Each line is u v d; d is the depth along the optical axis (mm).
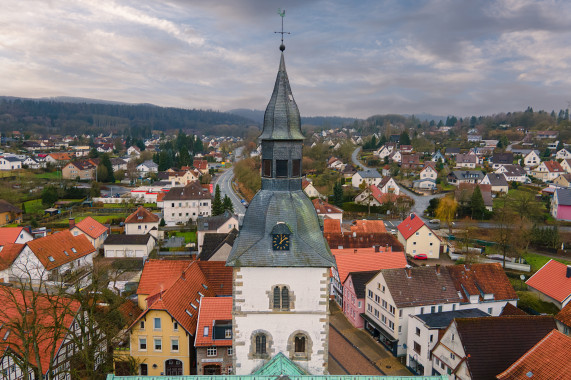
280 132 28984
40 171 198500
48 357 43312
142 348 47250
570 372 33438
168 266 59219
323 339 29750
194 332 47625
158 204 148000
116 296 56219
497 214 122938
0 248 84875
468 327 43250
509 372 36812
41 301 48062
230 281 59062
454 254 95625
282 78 29453
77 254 81750
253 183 161500
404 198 146000
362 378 27203
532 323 44094
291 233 28344
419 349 50469
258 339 29781
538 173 180375
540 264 88625
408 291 56594
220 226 98312
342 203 141875
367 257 71188
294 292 29156
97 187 163500
